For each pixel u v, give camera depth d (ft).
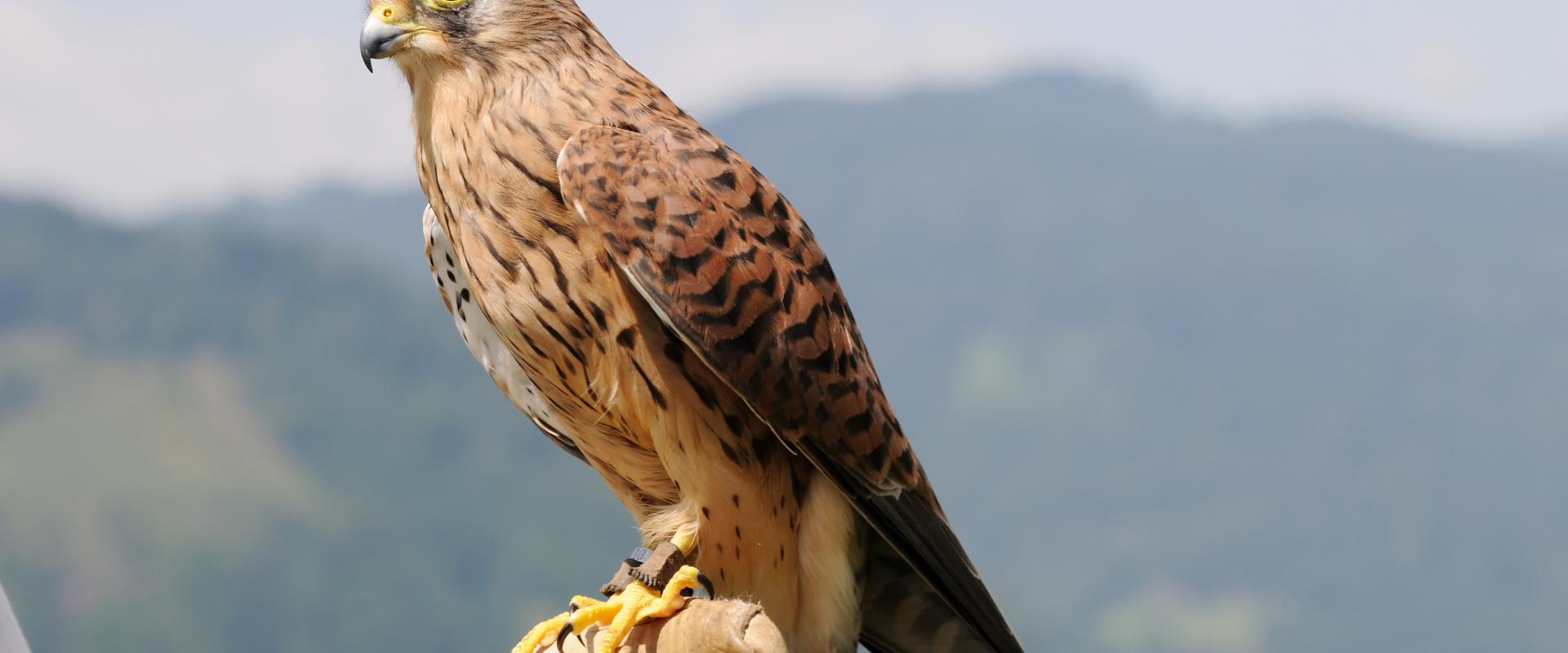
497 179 13.67
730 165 14.07
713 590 14.07
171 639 374.84
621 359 13.66
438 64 14.12
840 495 14.55
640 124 13.98
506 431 537.24
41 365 543.80
